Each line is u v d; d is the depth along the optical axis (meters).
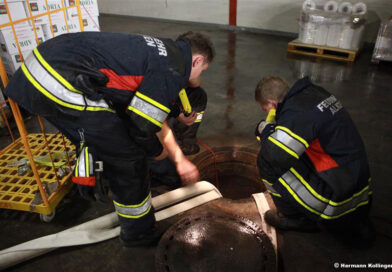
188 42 1.45
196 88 2.43
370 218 2.06
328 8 5.35
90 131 1.40
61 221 2.11
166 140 1.90
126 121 1.46
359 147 1.66
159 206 2.15
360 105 3.66
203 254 1.78
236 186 2.90
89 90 1.27
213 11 7.71
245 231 1.92
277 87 1.72
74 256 1.84
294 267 1.75
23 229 2.05
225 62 5.27
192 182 2.29
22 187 2.12
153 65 1.32
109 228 2.03
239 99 3.90
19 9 2.92
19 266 1.79
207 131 3.17
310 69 4.89
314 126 1.51
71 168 2.26
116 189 1.61
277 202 1.88
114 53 1.32
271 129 1.71
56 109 1.33
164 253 1.79
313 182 1.68
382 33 4.84
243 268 1.70
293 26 6.81
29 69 1.30
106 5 9.38
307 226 1.93
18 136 3.07
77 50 1.29
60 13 3.25
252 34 7.15
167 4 8.31
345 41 5.23
